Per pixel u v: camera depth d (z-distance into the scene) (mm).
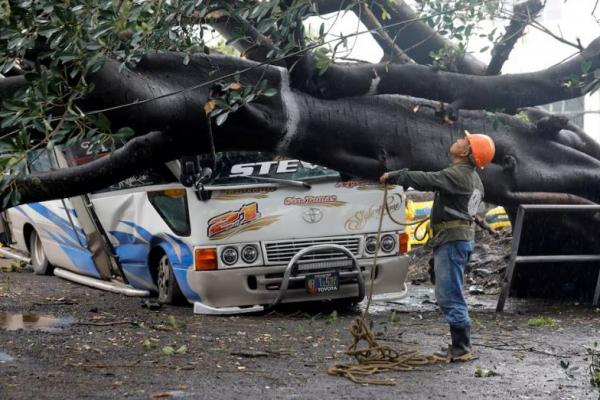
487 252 16016
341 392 7484
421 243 17500
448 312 8914
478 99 10852
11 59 8312
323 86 10500
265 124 10258
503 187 12047
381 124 11031
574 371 8430
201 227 11625
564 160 12195
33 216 15547
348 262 12031
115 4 7922
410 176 8906
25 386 7434
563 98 10945
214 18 9078
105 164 9852
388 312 12453
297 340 10008
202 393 7344
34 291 13695
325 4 9742
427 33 11508
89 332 10117
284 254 11891
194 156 11289
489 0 9562
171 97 9625
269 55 8781
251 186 11797
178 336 10055
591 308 12742
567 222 12930
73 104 8555
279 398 7227
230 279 11680
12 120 7961
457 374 8289
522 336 10367
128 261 13219
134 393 7289
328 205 12094
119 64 9211
